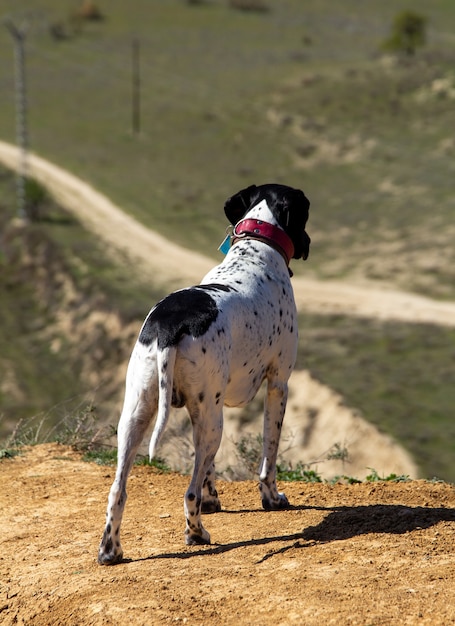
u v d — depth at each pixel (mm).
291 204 7863
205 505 8109
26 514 8297
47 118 82500
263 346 7246
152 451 6145
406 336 38281
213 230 59469
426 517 7461
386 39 103000
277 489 8906
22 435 11562
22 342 44500
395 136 74000
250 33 114812
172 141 76750
